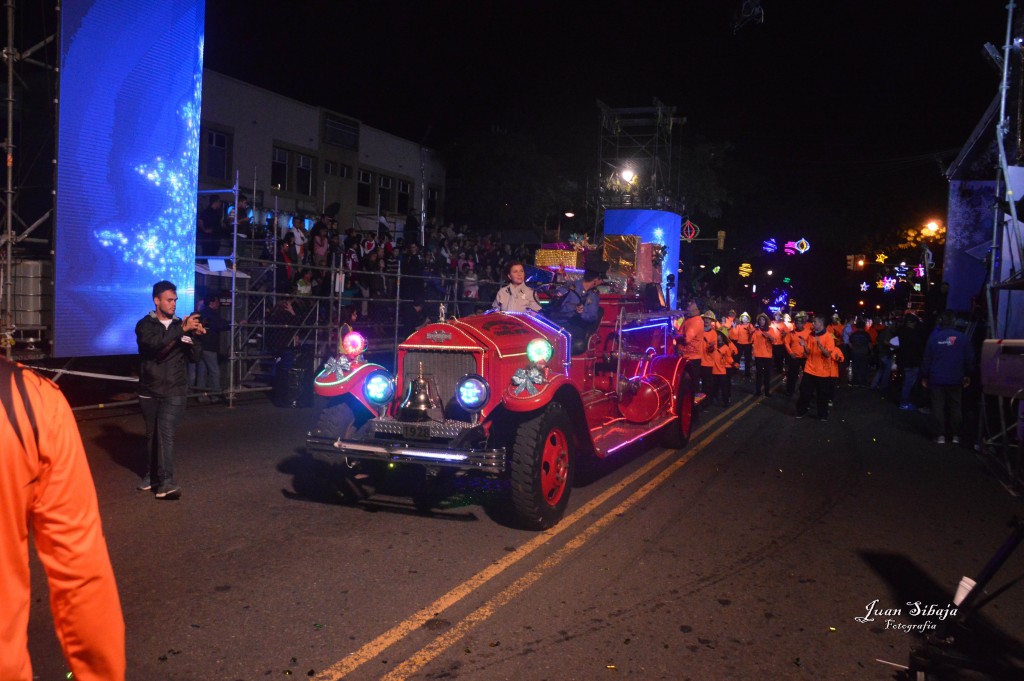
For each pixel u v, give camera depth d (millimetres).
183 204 10836
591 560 5219
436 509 6363
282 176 22797
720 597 4637
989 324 10219
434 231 20703
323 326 13281
